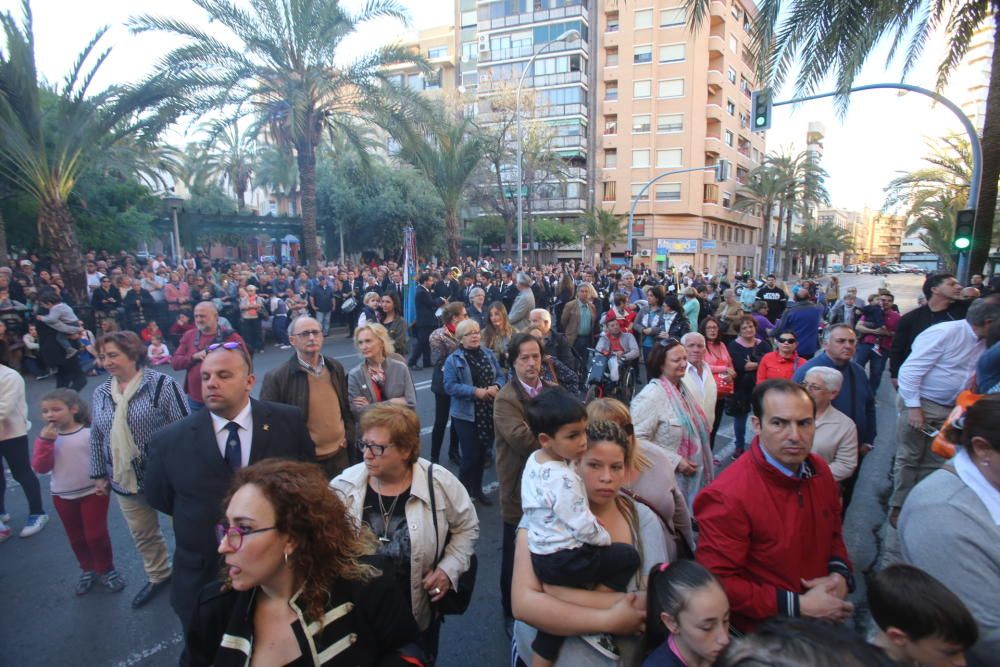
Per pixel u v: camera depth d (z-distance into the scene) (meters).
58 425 3.62
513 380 3.44
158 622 3.43
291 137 16.34
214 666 1.56
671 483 2.49
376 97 16.09
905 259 98.81
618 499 2.16
